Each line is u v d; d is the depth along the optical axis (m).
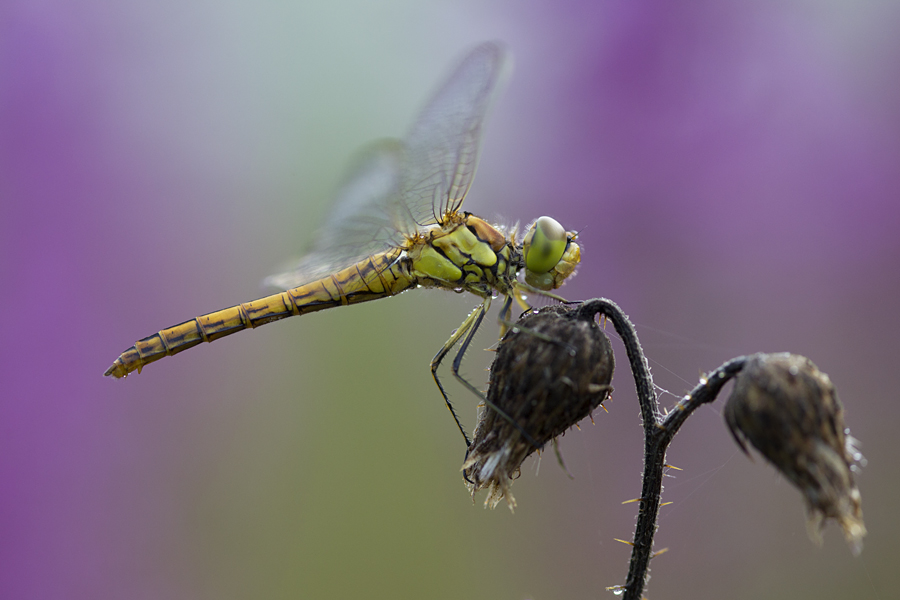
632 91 0.59
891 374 0.59
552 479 0.60
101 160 0.59
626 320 0.57
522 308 0.59
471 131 0.58
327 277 0.59
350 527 0.60
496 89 0.58
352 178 0.59
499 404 0.57
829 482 0.56
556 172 0.60
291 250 0.60
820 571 0.60
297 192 0.60
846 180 0.59
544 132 0.60
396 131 0.61
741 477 0.60
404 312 0.60
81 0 0.59
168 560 0.59
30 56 0.59
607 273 0.60
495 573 0.60
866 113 0.59
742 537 0.60
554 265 0.59
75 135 0.59
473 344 0.61
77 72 0.59
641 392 0.57
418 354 0.60
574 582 0.60
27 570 0.59
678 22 0.59
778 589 0.60
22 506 0.59
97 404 0.59
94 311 0.59
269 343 0.60
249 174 0.60
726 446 0.60
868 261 0.59
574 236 0.59
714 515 0.60
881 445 0.59
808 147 0.59
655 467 0.57
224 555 0.60
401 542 0.60
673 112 0.59
